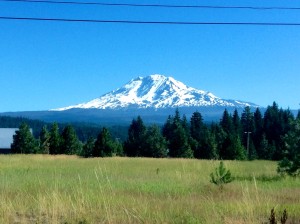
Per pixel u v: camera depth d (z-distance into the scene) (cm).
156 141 8531
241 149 7694
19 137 8194
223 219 1080
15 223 1084
